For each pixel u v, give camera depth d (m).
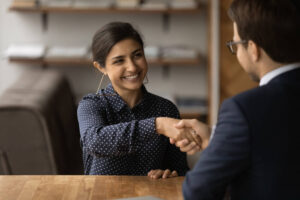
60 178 1.72
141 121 1.66
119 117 1.93
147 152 1.91
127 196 1.57
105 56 1.81
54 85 3.83
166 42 4.90
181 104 4.74
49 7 4.55
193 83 5.00
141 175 1.88
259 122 1.12
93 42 1.85
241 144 1.12
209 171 1.16
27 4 4.56
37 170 2.97
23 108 2.87
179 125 1.62
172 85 5.00
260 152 1.12
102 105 1.91
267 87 1.17
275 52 1.16
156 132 1.65
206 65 4.94
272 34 1.15
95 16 4.86
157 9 4.53
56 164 2.96
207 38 4.88
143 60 1.82
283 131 1.12
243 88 4.36
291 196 1.13
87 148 1.70
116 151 1.66
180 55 4.58
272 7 1.15
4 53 4.90
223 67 4.34
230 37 4.26
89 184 1.66
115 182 1.69
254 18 1.16
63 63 4.78
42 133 2.92
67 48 4.66
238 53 1.25
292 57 1.17
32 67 4.97
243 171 1.17
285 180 1.13
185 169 2.02
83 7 4.55
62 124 3.48
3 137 2.90
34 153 2.94
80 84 4.97
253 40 1.18
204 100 4.85
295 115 1.14
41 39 4.90
